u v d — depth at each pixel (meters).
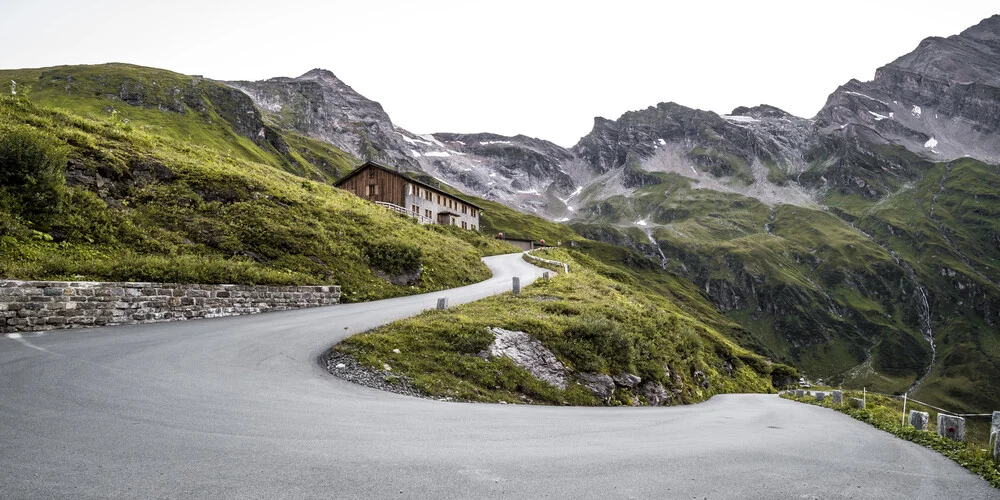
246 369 13.96
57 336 16.14
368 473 6.88
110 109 129.75
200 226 29.17
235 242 29.19
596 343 22.47
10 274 17.72
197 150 42.69
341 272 31.62
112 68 157.12
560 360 20.58
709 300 185.25
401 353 17.59
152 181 31.06
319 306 27.19
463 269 42.97
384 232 41.31
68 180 26.69
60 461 6.58
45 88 133.75
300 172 157.25
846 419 19.05
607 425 12.74
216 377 12.74
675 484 7.32
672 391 25.08
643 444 10.23
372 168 82.38
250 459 7.15
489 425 11.02
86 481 5.98
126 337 16.78
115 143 32.59
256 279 25.64
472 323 20.61
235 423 9.03
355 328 20.22
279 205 35.50
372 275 33.31
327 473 6.76
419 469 7.21
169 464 6.73
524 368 18.94
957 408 151.25
